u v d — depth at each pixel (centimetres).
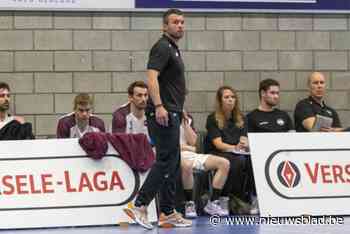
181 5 2058
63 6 2008
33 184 1667
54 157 1692
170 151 1520
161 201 1588
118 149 1706
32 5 1995
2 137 1792
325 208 1795
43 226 1642
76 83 2025
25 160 1681
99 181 1691
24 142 1691
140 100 1836
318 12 2125
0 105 1831
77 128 1852
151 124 1525
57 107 2017
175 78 1534
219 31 2086
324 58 2134
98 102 2034
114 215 1677
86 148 1692
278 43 2112
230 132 1922
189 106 2075
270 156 1812
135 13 2045
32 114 2006
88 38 2028
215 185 1831
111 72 2039
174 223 1596
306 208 1788
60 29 2016
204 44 2078
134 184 1702
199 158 1841
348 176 1828
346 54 2133
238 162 1856
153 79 1495
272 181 1794
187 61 2075
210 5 2073
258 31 2103
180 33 1543
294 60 2122
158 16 2055
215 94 2088
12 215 1638
